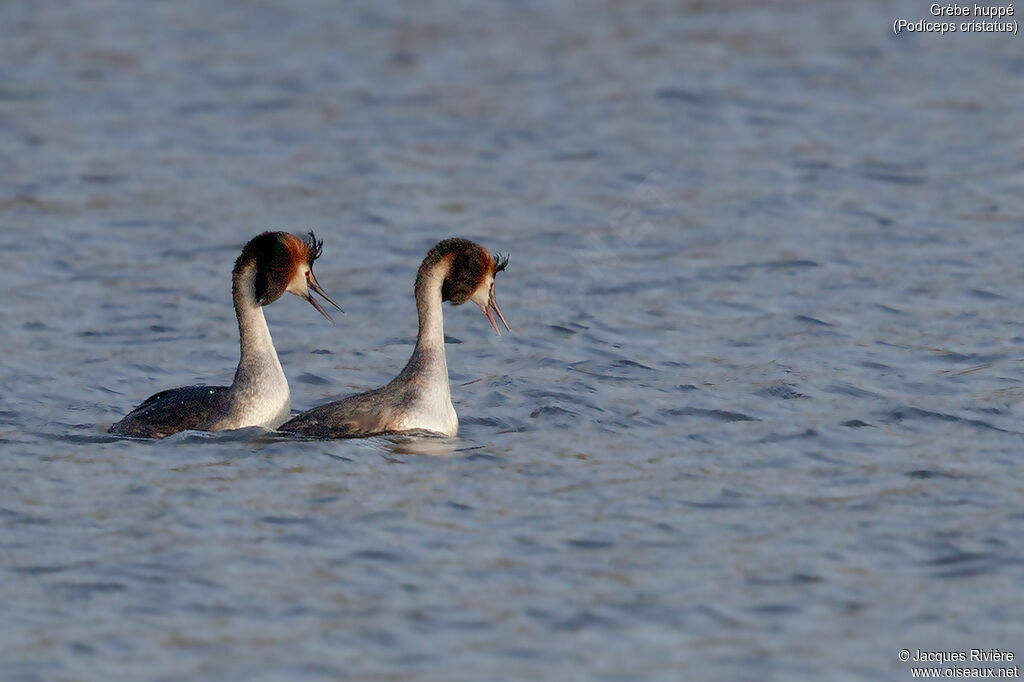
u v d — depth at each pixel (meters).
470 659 10.30
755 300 19.92
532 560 11.79
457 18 39.06
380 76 33.75
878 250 21.97
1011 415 15.15
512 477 13.52
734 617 10.88
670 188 25.61
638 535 12.27
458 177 26.59
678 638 10.59
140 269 21.83
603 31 37.25
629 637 10.61
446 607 11.03
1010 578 11.41
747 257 21.89
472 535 12.23
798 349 17.69
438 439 14.51
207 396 14.86
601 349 18.00
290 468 13.62
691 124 29.69
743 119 29.91
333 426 14.48
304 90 32.75
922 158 26.89
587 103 31.25
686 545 12.07
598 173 26.64
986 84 31.88
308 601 11.11
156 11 40.00
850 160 26.91
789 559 11.78
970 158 26.78
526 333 18.75
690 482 13.45
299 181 26.45
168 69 34.50
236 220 24.27
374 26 38.41
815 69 33.34
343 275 21.61
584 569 11.65
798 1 39.69
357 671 10.15
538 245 22.83
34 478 13.45
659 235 23.17
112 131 29.72
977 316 18.83
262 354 14.84
